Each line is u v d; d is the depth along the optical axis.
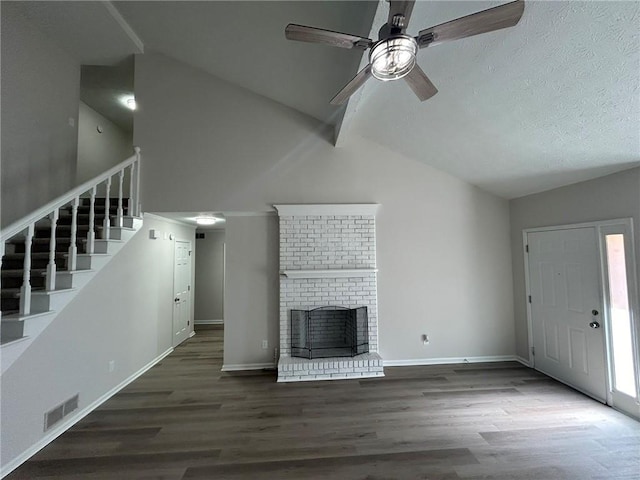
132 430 2.79
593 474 2.17
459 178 4.53
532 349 4.20
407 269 4.43
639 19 1.63
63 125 3.88
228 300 4.32
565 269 3.65
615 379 3.07
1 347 2.12
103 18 3.43
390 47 1.57
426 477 2.16
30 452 2.44
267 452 2.46
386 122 3.79
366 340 4.26
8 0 3.07
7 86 3.09
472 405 3.17
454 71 2.57
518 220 4.43
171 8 3.28
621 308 3.01
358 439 2.61
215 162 4.26
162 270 4.89
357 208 4.32
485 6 1.98
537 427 2.75
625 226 2.94
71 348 2.92
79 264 3.08
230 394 3.50
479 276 4.52
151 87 4.23
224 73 4.16
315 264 4.27
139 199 4.15
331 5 2.58
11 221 3.12
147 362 4.36
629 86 2.05
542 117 2.66
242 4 2.89
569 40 1.91
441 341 4.43
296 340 4.21
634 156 2.72
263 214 4.39
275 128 4.34
